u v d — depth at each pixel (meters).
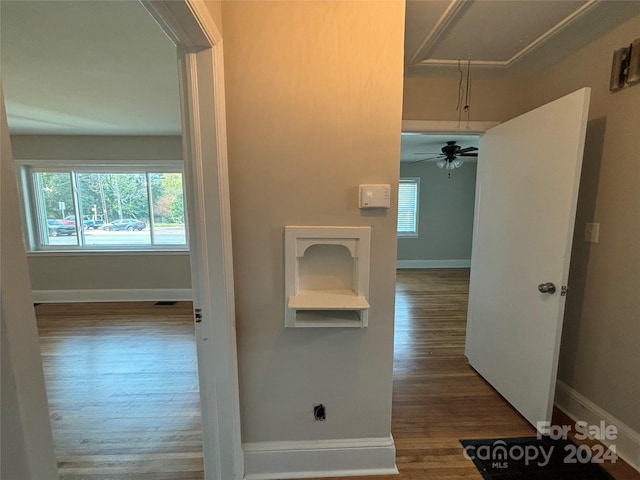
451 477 1.46
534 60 1.94
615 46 1.58
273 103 1.23
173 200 4.24
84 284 4.12
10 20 1.48
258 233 1.30
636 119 1.48
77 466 1.54
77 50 1.79
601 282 1.67
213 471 1.31
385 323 1.39
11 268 0.39
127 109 2.88
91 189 4.16
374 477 1.45
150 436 1.73
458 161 4.41
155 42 1.71
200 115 1.10
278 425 1.44
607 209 1.63
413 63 1.98
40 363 0.42
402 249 6.54
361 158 1.28
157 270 4.17
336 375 1.42
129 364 2.53
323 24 1.20
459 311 3.83
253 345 1.38
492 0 1.39
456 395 2.11
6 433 0.39
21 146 3.89
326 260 1.38
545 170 1.69
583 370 1.79
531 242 1.80
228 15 1.18
